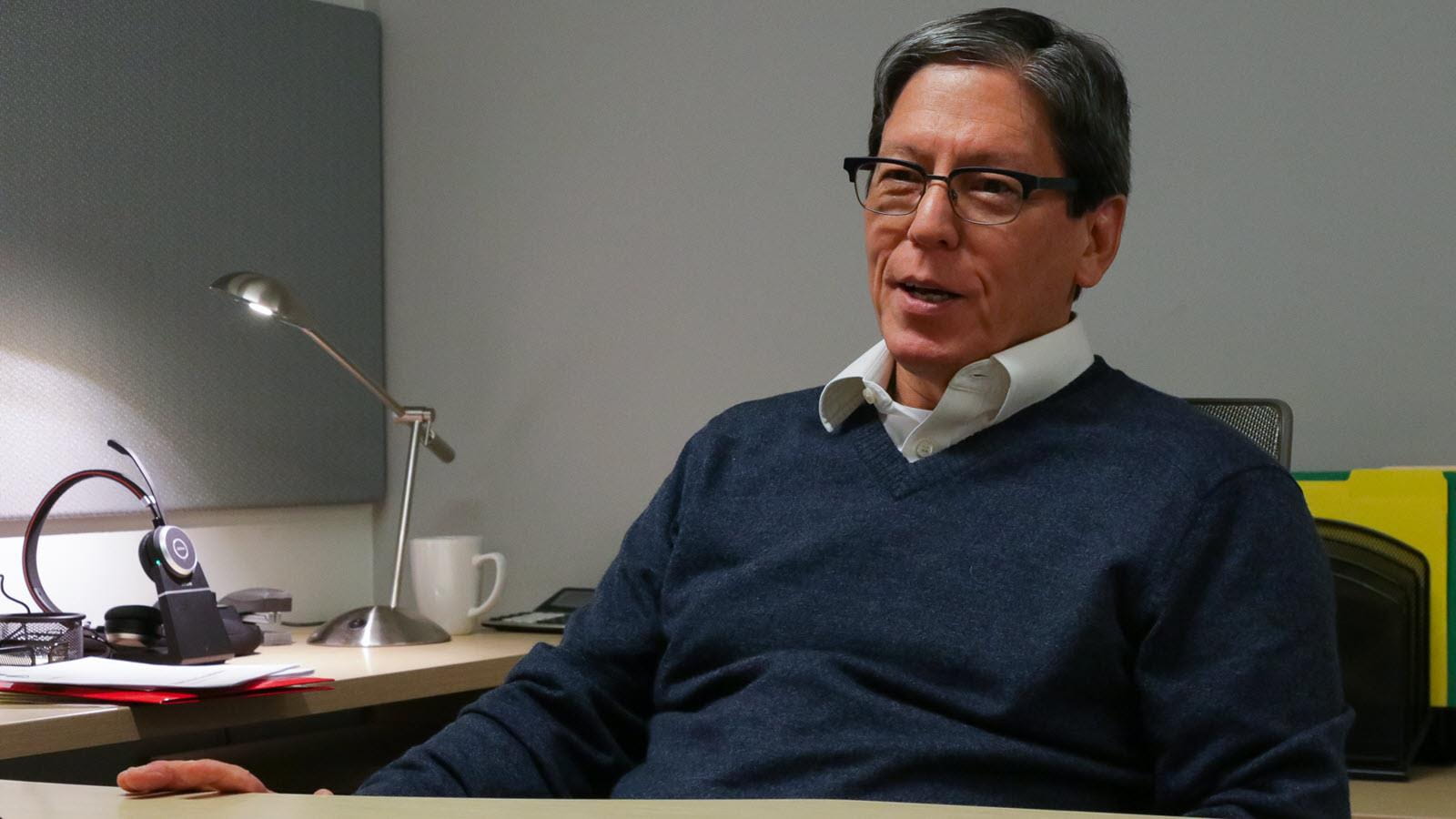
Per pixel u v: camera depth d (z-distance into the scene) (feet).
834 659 3.74
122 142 7.68
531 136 8.44
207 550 8.12
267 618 7.62
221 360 8.09
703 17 7.86
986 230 3.82
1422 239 5.91
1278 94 6.26
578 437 8.24
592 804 2.48
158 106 7.84
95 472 6.41
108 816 2.50
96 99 7.57
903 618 3.69
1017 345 3.90
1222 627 3.41
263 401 8.27
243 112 8.23
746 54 7.72
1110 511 3.59
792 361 7.55
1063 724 3.53
